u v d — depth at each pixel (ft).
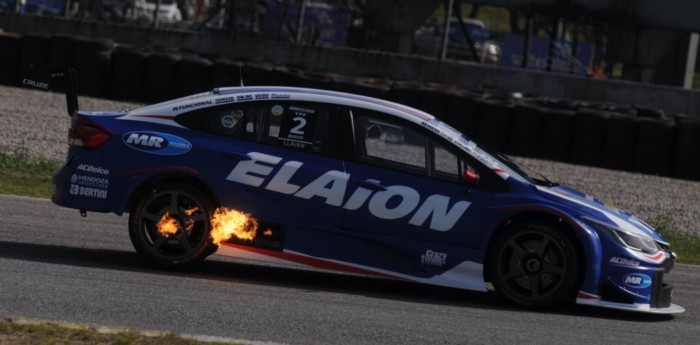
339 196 73.20
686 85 388.16
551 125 215.51
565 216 71.26
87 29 332.19
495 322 66.74
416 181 73.15
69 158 76.48
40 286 65.51
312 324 61.31
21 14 334.03
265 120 75.10
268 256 73.92
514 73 304.09
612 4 345.92
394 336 60.03
